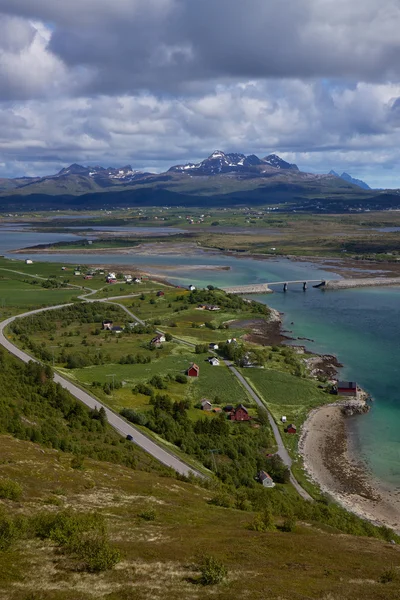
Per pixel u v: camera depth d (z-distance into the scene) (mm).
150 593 39000
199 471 94375
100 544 44438
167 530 55719
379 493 100688
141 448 100938
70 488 66562
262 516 63375
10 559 42562
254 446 114375
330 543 57531
